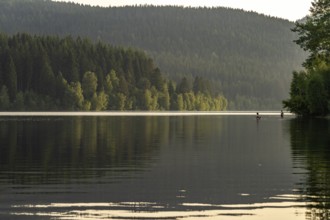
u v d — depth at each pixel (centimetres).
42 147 5506
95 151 5144
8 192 3028
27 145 5709
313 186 3225
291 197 2916
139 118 15588
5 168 3928
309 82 12838
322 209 2639
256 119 14738
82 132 8044
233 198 2902
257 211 2617
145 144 5931
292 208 2666
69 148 5422
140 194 3000
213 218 2495
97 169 3906
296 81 13962
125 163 4244
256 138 6819
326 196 2930
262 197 2923
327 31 13088
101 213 2573
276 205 2731
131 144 5922
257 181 3409
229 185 3278
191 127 9862
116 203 2773
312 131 8112
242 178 3525
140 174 3681
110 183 3328
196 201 2830
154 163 4256
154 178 3519
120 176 3591
